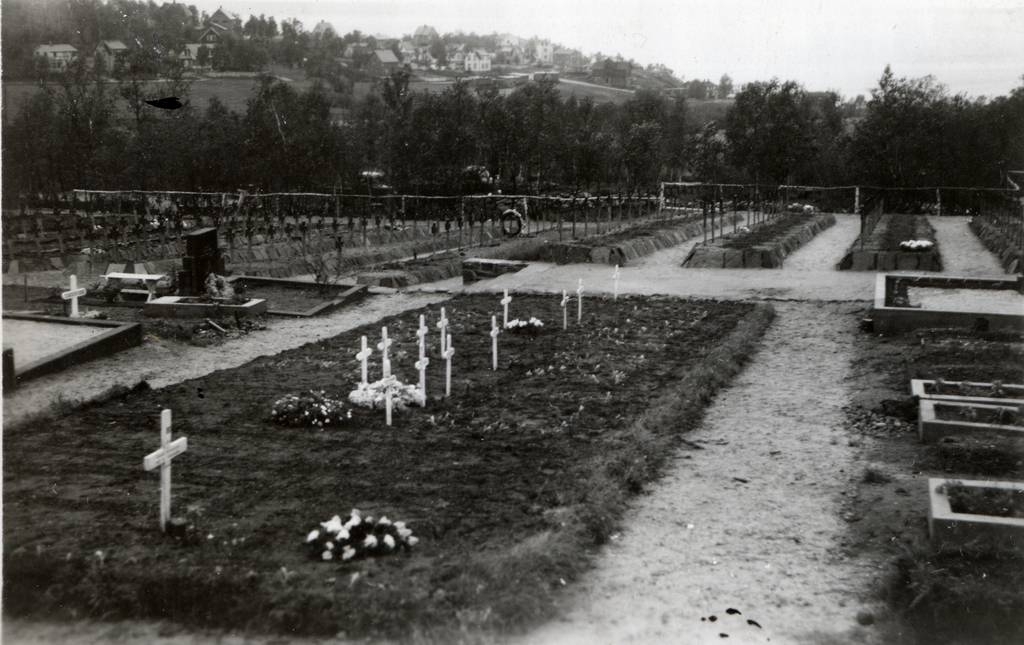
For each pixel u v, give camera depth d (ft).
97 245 125.39
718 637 26.55
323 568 28.99
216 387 54.03
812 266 112.47
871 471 39.81
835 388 55.67
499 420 46.75
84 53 228.43
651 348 65.21
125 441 42.63
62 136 195.11
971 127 223.10
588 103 286.25
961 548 30.58
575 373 57.82
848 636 26.84
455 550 30.68
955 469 39.40
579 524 32.99
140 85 229.45
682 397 51.47
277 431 44.57
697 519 35.63
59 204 175.73
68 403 48.26
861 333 70.54
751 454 43.65
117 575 28.09
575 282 100.42
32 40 222.28
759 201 204.95
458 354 64.03
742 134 223.30
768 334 71.87
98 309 83.41
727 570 31.12
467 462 40.01
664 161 296.10
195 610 27.17
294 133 211.20
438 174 227.40
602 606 28.32
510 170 248.52
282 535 31.63
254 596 27.20
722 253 112.47
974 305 72.95
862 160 229.45
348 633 26.00
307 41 442.09
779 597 29.19
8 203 171.42
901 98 223.51
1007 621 26.96
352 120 294.66
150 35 246.06
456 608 26.76
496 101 246.88
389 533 31.14
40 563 28.91
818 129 264.93
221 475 37.93
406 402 49.57
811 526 35.01
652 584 29.94
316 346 67.92
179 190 194.08
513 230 161.38
